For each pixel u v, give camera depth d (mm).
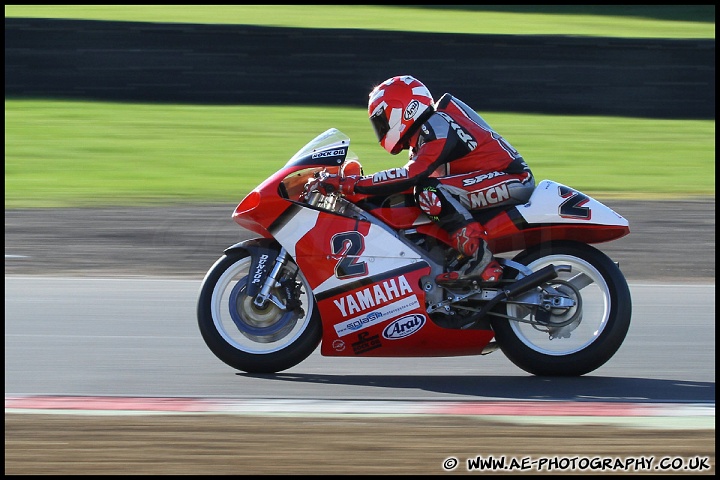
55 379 18469
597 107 70250
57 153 52062
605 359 18438
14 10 95438
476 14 109250
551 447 14688
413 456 14242
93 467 13727
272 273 18250
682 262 32750
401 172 18016
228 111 65188
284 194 18250
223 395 17406
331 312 18156
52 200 41500
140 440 14820
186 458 14117
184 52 71438
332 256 18031
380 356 18594
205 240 35094
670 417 16234
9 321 23438
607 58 73000
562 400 17203
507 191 18250
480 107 69000
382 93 18453
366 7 113125
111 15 95250
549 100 70688
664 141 59125
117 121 60938
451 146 18141
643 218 39531
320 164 18156
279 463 13938
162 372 19047
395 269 18125
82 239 34750
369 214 18344
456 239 18031
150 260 32062
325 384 18250
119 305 25359
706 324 23766
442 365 19953
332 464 13906
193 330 22750
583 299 19594
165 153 52656
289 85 70938
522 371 19484
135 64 70875
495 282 18078
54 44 70438
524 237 18453
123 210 39688
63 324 23203
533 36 73500
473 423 15789
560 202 18203
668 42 73000
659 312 25062
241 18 96562
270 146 55125
